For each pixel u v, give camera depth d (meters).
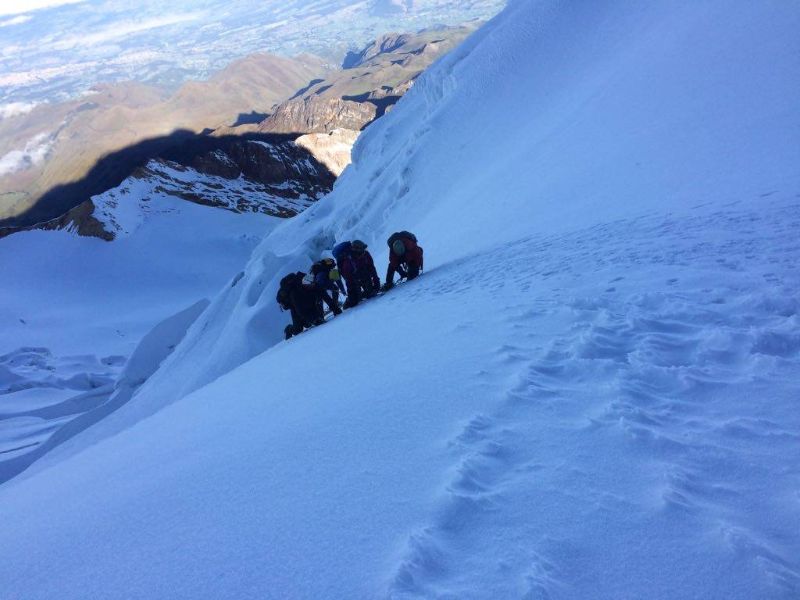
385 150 45.34
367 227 33.12
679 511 1.94
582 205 11.09
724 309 3.98
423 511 2.21
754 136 9.47
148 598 2.14
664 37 18.22
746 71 11.92
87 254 101.31
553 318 4.70
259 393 5.72
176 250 102.25
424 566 1.87
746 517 1.88
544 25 31.20
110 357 66.56
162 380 30.22
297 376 5.82
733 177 8.42
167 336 43.28
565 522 2.00
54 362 62.25
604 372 3.32
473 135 28.39
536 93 26.31
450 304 6.74
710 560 1.70
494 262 8.95
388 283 11.77
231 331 27.44
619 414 2.71
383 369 4.65
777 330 3.37
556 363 3.64
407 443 2.97
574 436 2.62
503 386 3.39
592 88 19.98
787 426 2.40
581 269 6.27
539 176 15.37
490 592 1.71
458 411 3.21
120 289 93.81
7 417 41.06
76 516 3.48
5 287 94.69
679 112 12.43
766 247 5.19
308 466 3.02
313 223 46.97
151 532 2.76
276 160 134.62
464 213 18.16
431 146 31.36
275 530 2.40
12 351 65.69
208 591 2.08
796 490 1.96
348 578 1.93
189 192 119.94
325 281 11.41
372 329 7.09
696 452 2.30
